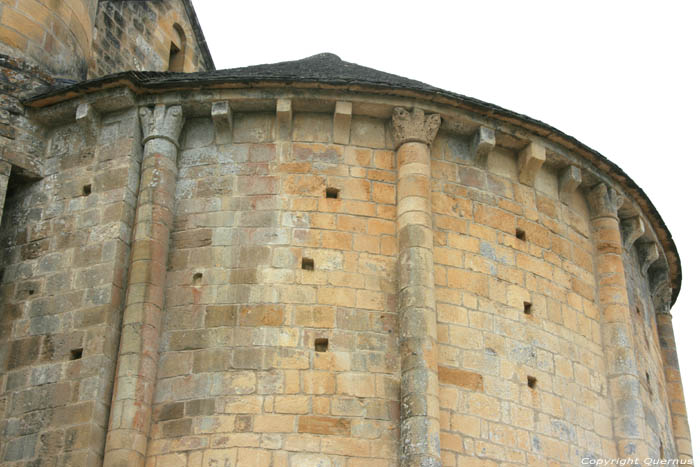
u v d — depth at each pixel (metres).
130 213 18.95
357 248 18.70
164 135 19.38
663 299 25.72
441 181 19.73
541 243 20.36
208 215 18.94
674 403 24.83
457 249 19.22
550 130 20.31
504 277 19.48
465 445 17.50
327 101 19.45
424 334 17.72
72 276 18.55
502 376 18.47
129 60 26.95
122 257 18.48
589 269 21.14
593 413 19.58
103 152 19.61
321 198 19.06
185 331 17.89
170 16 29.17
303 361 17.55
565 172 21.11
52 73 21.94
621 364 20.27
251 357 17.56
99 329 17.75
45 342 18.09
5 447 17.39
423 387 17.23
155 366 17.58
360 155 19.56
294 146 19.48
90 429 16.84
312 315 17.97
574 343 19.95
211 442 16.92
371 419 17.23
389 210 19.16
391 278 18.56
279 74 19.52
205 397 17.28
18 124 20.05
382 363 17.73
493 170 20.36
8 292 18.97
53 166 19.97
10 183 20.05
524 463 17.95
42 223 19.44
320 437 16.98
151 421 17.20
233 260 18.47
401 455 16.89
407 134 19.50
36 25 21.88
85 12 23.50
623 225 22.95
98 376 17.28
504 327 18.98
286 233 18.69
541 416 18.61
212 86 19.31
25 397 17.72
